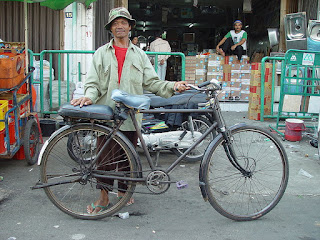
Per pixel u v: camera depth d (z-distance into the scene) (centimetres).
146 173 299
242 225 291
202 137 296
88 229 280
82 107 275
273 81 708
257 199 341
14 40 768
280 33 951
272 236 275
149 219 299
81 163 294
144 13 1655
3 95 409
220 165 426
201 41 2017
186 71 929
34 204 322
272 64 711
